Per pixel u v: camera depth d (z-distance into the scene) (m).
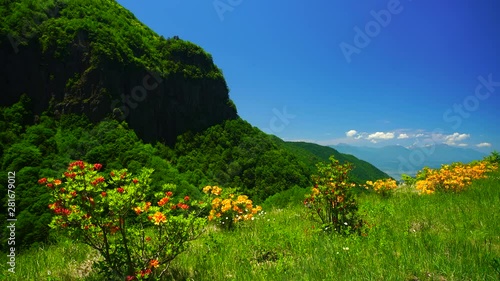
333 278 5.05
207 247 7.39
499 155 22.70
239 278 5.63
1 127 66.44
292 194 30.20
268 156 86.81
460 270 4.77
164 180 54.59
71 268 6.66
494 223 7.48
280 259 6.11
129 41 101.00
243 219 10.74
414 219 8.80
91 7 101.81
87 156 62.25
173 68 107.88
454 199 11.14
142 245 5.58
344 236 7.53
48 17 88.69
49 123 73.31
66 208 5.08
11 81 76.62
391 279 4.75
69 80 82.06
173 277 5.93
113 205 4.99
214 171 83.25
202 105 112.06
